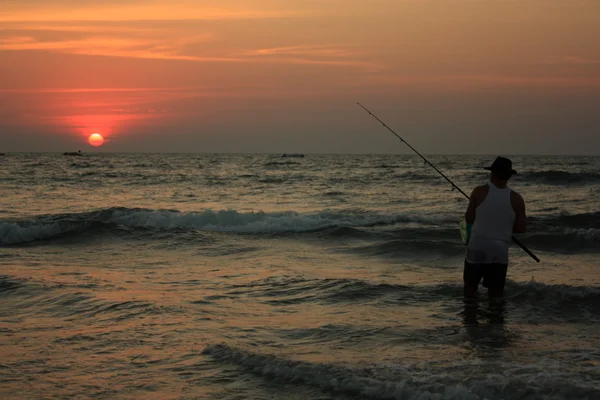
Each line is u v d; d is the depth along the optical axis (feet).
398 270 26.68
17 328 16.85
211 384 12.37
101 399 11.65
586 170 149.59
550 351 14.08
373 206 63.62
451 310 18.70
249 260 29.89
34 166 165.78
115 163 203.21
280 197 75.46
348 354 14.05
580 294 19.74
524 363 12.96
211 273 25.79
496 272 19.22
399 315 18.15
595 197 73.41
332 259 30.14
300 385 12.10
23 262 28.94
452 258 29.58
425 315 18.12
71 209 60.39
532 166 191.01
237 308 19.07
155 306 19.08
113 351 14.66
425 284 22.57
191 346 14.98
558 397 10.62
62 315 18.28
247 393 11.84
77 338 15.78
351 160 280.51
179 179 112.98
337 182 104.32
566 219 46.68
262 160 273.54
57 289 21.83
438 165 193.88
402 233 39.06
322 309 18.98
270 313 18.43
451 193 80.79
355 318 17.78
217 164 207.72
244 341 15.33
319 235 38.78
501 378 11.49
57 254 31.94
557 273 25.38
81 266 27.76
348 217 48.19
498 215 19.01
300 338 15.60
